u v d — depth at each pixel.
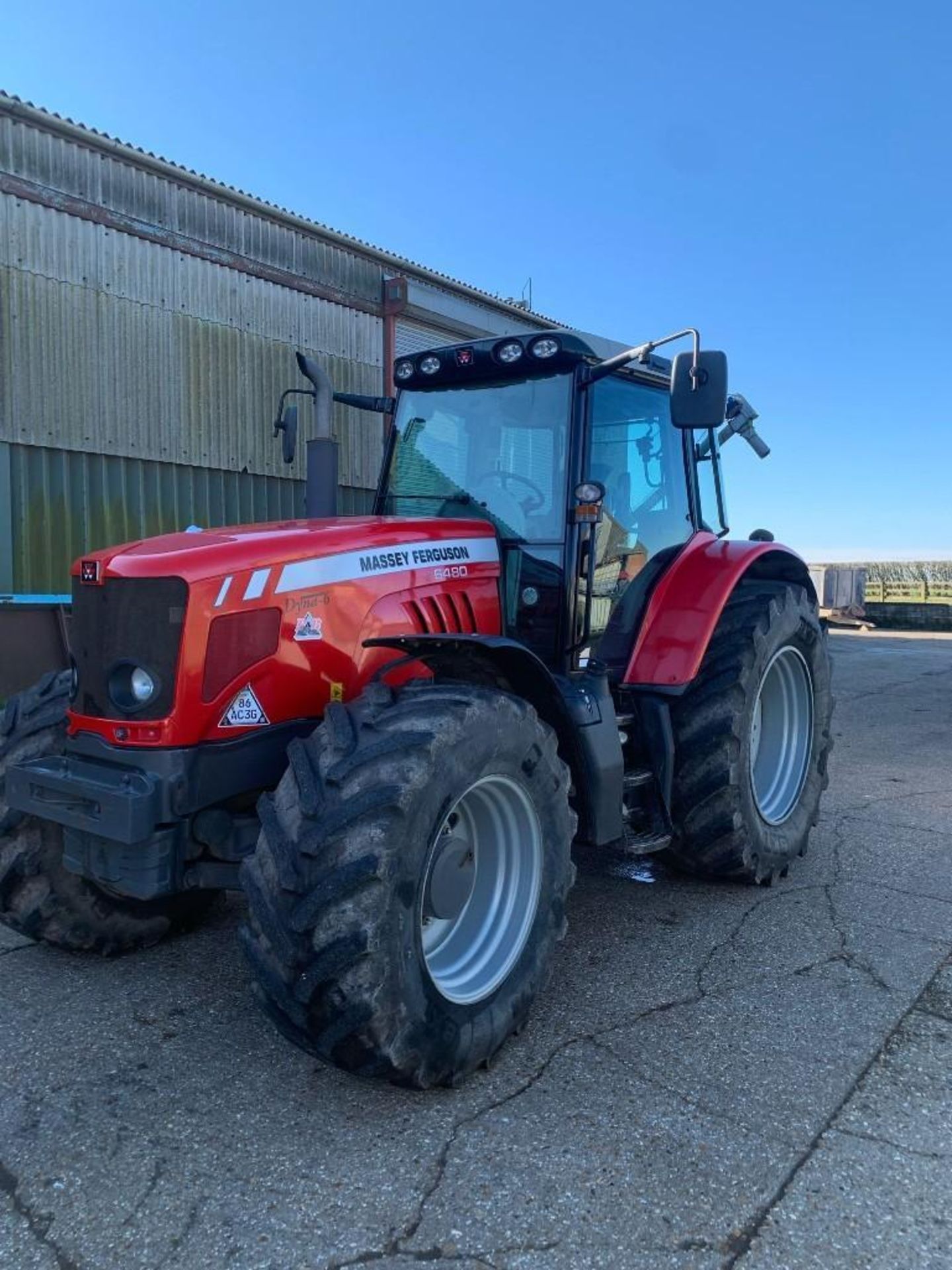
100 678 2.67
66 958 3.31
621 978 3.15
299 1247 1.90
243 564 2.69
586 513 3.33
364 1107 2.39
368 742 2.40
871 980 3.13
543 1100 2.43
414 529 3.20
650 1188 2.08
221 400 9.16
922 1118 2.36
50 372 7.85
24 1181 2.10
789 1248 1.91
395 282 10.52
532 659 2.83
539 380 3.59
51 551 7.96
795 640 4.33
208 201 8.95
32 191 7.65
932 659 14.48
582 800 3.14
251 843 2.79
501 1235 1.94
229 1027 2.81
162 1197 2.04
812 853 4.56
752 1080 2.52
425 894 2.48
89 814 2.57
